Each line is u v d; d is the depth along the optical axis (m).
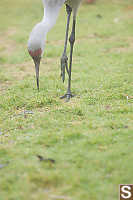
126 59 15.97
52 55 17.48
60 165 7.46
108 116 9.80
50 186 6.84
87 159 7.62
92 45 18.73
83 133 8.80
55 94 12.20
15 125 9.70
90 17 25.08
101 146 8.15
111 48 18.22
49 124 9.51
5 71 15.57
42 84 13.31
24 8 29.00
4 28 23.59
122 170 7.17
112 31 21.42
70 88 12.25
